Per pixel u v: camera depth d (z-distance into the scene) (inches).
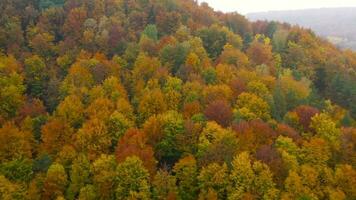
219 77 4215.1
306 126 3663.9
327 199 2940.5
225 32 5191.9
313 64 5251.0
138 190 2802.7
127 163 2832.2
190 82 3986.2
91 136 3218.5
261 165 2896.2
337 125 3809.1
